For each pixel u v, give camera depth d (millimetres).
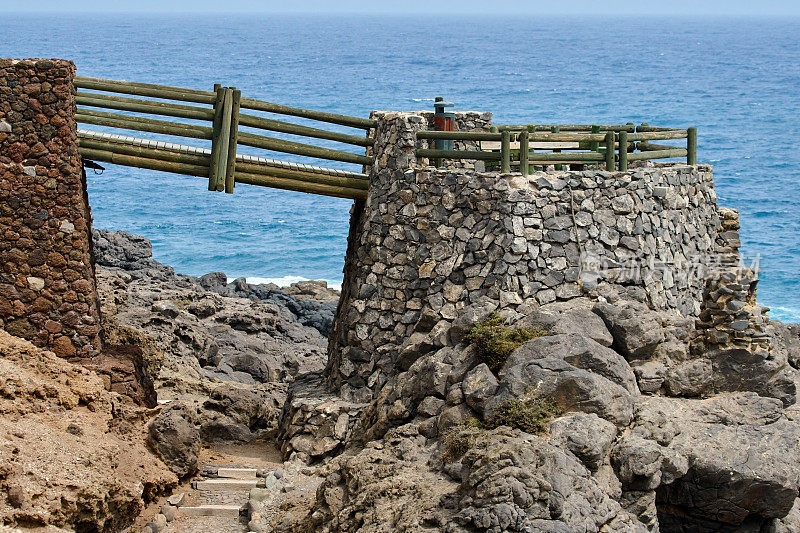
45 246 20766
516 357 18547
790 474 17750
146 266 43688
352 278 24500
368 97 168375
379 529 16078
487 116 25578
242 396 24828
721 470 17578
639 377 19359
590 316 19750
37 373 19750
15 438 17000
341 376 23219
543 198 21594
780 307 53969
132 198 86312
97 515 16688
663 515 18641
